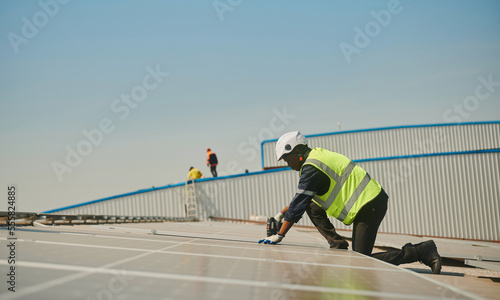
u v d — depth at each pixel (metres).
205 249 2.79
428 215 26.75
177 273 1.61
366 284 1.68
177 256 2.21
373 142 33.91
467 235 26.53
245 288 1.39
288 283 1.57
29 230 3.27
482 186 26.72
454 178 26.86
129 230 4.57
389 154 33.88
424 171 26.98
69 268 1.50
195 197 26.64
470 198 26.70
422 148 34.50
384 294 1.45
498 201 26.61
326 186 4.28
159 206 27.03
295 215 4.11
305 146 4.47
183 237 4.30
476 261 5.46
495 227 26.48
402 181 27.02
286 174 27.00
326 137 33.72
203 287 1.35
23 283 1.17
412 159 27.02
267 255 2.72
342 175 4.29
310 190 4.12
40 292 1.07
